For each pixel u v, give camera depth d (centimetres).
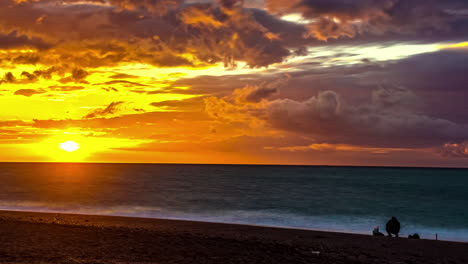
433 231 3484
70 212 4100
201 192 7481
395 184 11700
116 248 1769
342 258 1792
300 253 1858
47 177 12506
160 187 8588
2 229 2184
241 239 2217
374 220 4094
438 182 13188
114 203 5084
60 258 1492
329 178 15500
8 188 7450
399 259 1844
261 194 7300
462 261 1864
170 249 1808
